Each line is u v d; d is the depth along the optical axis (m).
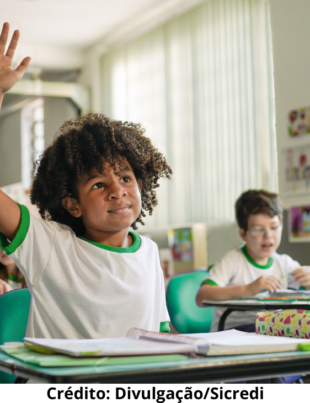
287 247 2.95
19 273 1.86
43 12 4.55
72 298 0.82
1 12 4.52
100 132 0.91
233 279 1.94
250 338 0.60
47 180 0.96
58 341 0.56
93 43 5.34
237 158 3.58
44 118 5.98
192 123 4.04
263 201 1.90
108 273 0.84
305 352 0.52
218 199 3.74
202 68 3.96
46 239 0.84
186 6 4.20
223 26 3.76
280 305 1.24
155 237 4.30
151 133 4.53
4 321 1.06
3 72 0.83
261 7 3.44
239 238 3.49
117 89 5.05
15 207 0.83
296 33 2.92
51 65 5.61
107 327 0.82
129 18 4.70
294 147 2.96
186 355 0.50
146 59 4.64
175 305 1.85
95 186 0.89
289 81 2.98
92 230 0.90
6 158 6.74
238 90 3.60
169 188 4.23
